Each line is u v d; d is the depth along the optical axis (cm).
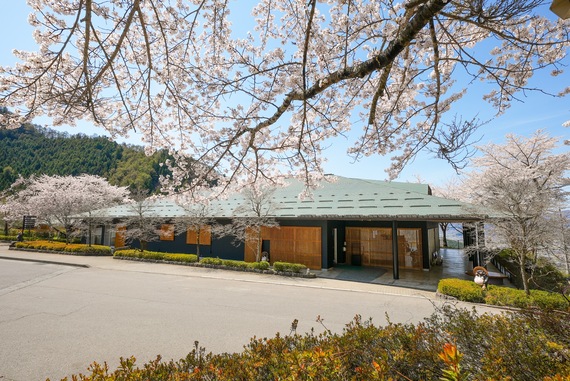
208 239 1609
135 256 1548
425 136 450
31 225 2216
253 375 216
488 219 869
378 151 575
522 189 796
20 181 2542
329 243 1339
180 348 497
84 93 305
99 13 366
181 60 451
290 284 1036
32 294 863
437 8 238
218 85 450
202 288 963
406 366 214
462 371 199
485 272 890
